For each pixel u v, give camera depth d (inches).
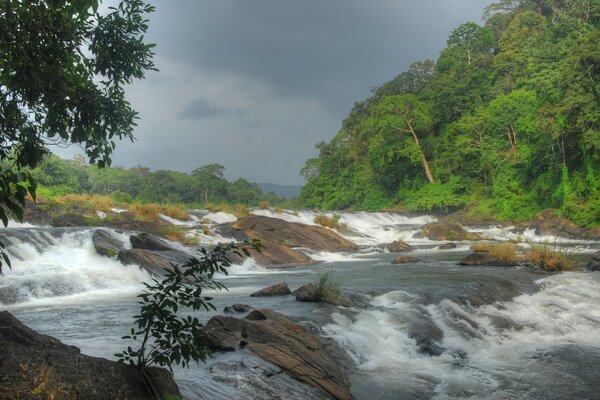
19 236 719.7
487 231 1894.7
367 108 3720.5
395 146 2780.5
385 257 1150.3
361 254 1244.5
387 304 473.7
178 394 172.1
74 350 217.9
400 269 836.6
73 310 493.7
